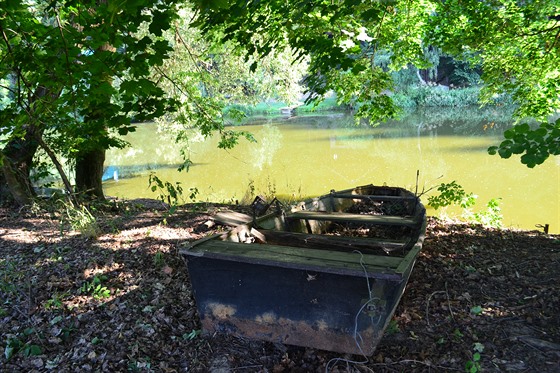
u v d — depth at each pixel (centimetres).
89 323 461
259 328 397
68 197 839
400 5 777
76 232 721
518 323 416
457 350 383
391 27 785
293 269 372
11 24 366
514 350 377
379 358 380
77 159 915
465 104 3653
